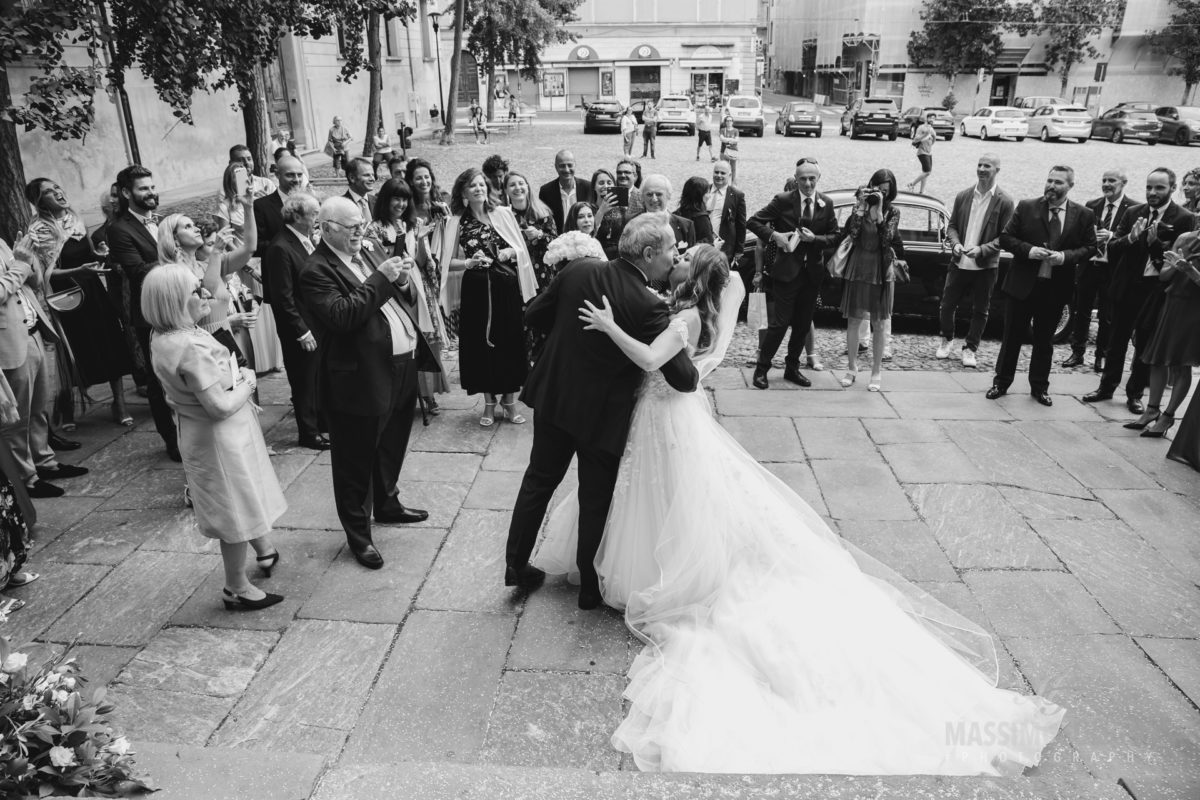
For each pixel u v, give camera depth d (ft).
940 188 53.88
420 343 13.96
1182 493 15.43
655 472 11.02
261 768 7.53
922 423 18.88
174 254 13.48
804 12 220.02
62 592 12.21
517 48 106.83
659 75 172.35
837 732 8.89
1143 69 139.85
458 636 11.10
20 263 14.39
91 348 18.38
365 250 13.08
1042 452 17.28
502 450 17.44
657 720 9.22
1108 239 20.35
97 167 46.85
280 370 22.66
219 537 11.18
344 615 11.61
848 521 14.37
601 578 11.60
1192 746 9.07
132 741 8.70
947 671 9.78
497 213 17.72
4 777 6.94
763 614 10.53
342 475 12.60
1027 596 12.09
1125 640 11.03
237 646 10.89
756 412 19.62
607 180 21.70
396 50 104.63
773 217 19.90
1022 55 141.79
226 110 60.85
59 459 17.01
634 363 10.68
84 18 19.95
